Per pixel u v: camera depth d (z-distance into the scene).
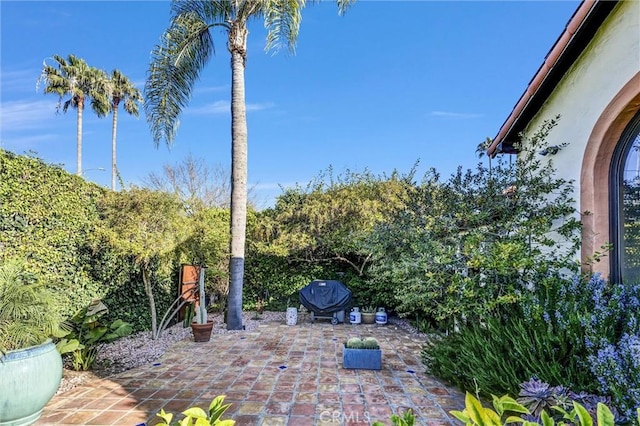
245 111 10.04
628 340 3.18
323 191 13.00
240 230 9.76
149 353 7.05
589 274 4.45
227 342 8.05
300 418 4.31
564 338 3.78
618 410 2.97
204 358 6.79
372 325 10.21
